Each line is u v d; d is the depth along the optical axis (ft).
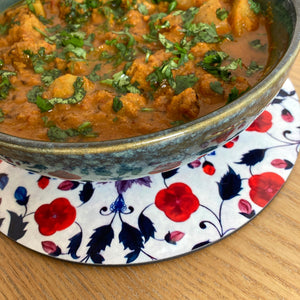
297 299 0.72
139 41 1.07
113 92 0.92
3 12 1.21
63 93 0.91
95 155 0.59
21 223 0.85
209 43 1.01
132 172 0.68
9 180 0.92
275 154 0.93
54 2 1.22
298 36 0.72
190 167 0.91
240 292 0.74
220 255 0.79
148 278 0.77
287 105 1.04
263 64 0.93
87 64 1.01
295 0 0.83
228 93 0.86
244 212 0.83
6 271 0.79
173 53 0.96
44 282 0.77
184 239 0.80
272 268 0.76
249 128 0.99
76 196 0.88
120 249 0.79
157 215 0.84
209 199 0.85
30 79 0.97
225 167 0.91
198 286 0.75
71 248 0.80
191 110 0.81
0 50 1.11
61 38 1.11
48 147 0.59
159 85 0.90
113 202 0.86
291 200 0.86
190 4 1.16
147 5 1.18
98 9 1.15
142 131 0.82
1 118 0.89
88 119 0.85
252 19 1.02
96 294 0.75
